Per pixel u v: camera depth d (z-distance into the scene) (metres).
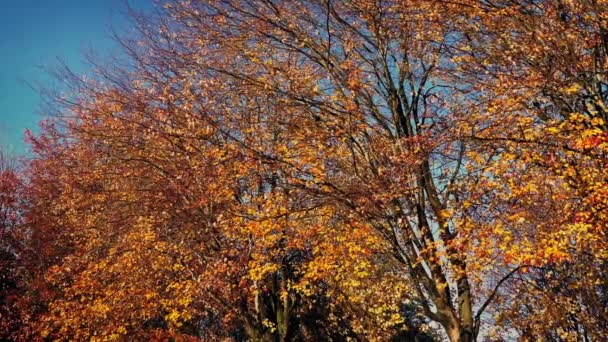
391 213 12.19
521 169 10.55
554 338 21.66
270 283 20.12
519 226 11.09
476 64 12.49
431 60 13.66
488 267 10.52
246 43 15.70
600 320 17.62
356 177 13.20
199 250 17.02
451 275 11.07
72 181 22.45
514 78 10.68
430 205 13.05
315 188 12.45
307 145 13.22
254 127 15.76
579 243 10.55
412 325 28.05
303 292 19.44
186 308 17.88
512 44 11.31
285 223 13.02
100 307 17.95
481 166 11.45
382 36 14.06
